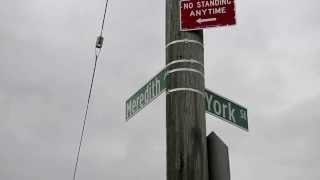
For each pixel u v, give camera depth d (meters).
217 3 4.83
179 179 4.32
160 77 4.97
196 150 4.40
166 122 4.62
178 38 4.81
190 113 4.51
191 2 4.89
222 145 4.60
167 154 4.51
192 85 4.61
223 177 4.48
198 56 4.77
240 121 5.14
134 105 5.38
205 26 4.79
